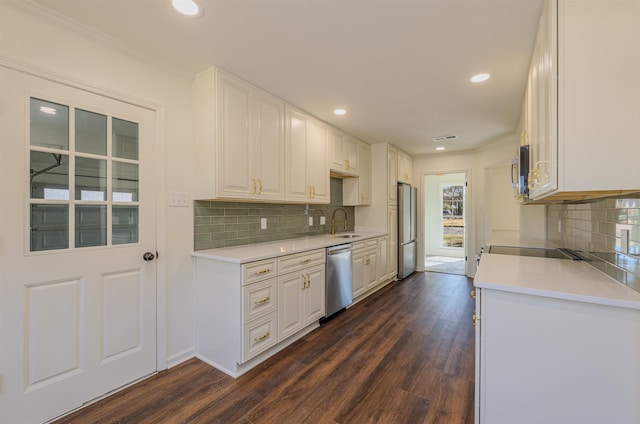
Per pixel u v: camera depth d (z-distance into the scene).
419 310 3.39
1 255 1.46
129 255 1.94
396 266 4.80
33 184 1.56
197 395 1.84
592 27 1.12
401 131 3.80
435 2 1.47
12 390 1.49
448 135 3.99
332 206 4.17
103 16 1.61
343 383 1.97
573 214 2.36
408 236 5.07
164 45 1.89
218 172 2.17
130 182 1.96
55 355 1.63
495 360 1.39
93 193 1.78
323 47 1.90
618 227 1.46
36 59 1.56
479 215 4.86
